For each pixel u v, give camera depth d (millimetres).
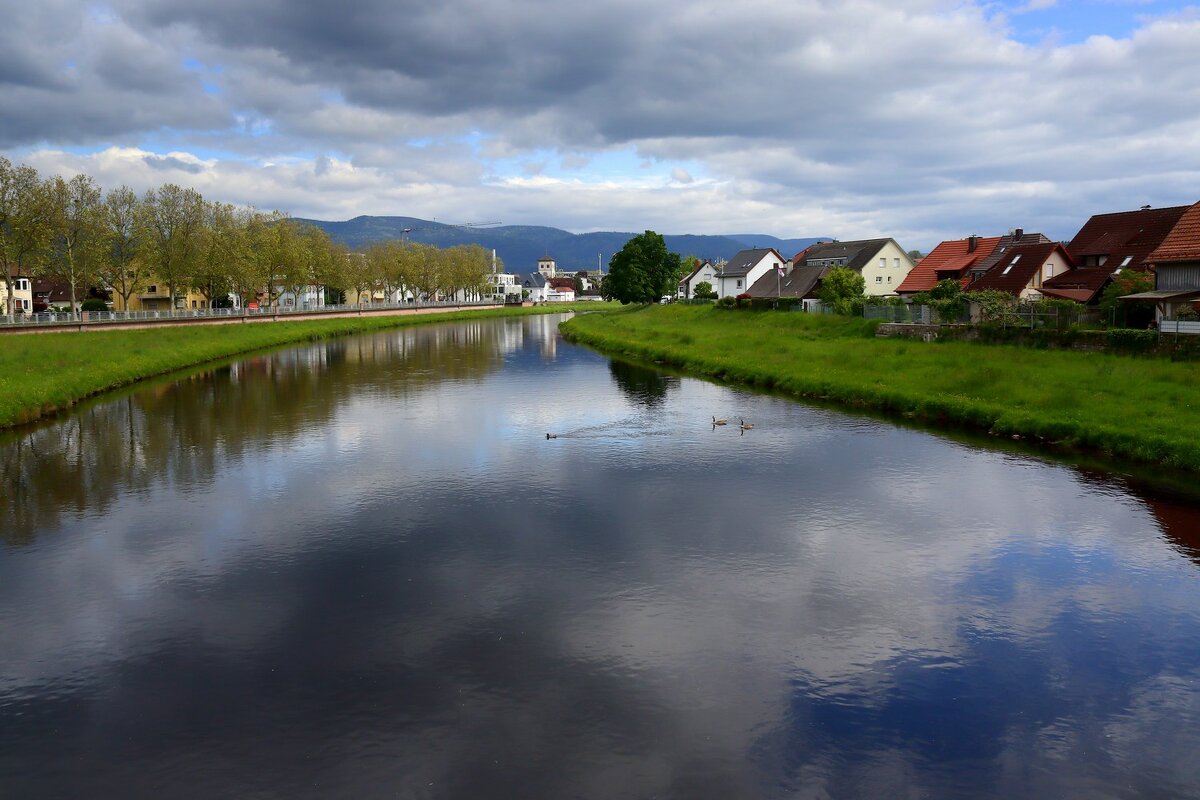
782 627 14352
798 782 10141
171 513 21312
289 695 12234
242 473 25484
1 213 70375
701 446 28812
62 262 77375
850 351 47719
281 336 79625
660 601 15477
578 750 10797
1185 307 39375
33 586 16484
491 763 10539
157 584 16531
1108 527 19422
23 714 11820
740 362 49344
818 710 11766
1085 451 26656
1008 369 36438
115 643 13992
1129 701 12008
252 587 16312
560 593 15875
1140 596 15594
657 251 117312
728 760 10578
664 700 12008
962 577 16562
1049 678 12641
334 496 22797
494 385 46406
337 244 137125
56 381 40000
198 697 12219
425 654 13438
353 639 14008
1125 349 36844
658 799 9812
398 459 27281
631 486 23578
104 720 11641
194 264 90188
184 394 42875
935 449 27656
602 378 49250
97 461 27156
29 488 23844
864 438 29688
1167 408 27859
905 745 10930
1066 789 10039
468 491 23203
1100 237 58781
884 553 17938
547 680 12594
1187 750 10797
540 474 25078
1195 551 17891
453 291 177125
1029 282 57625
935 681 12547
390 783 10156
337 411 37312
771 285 98688
